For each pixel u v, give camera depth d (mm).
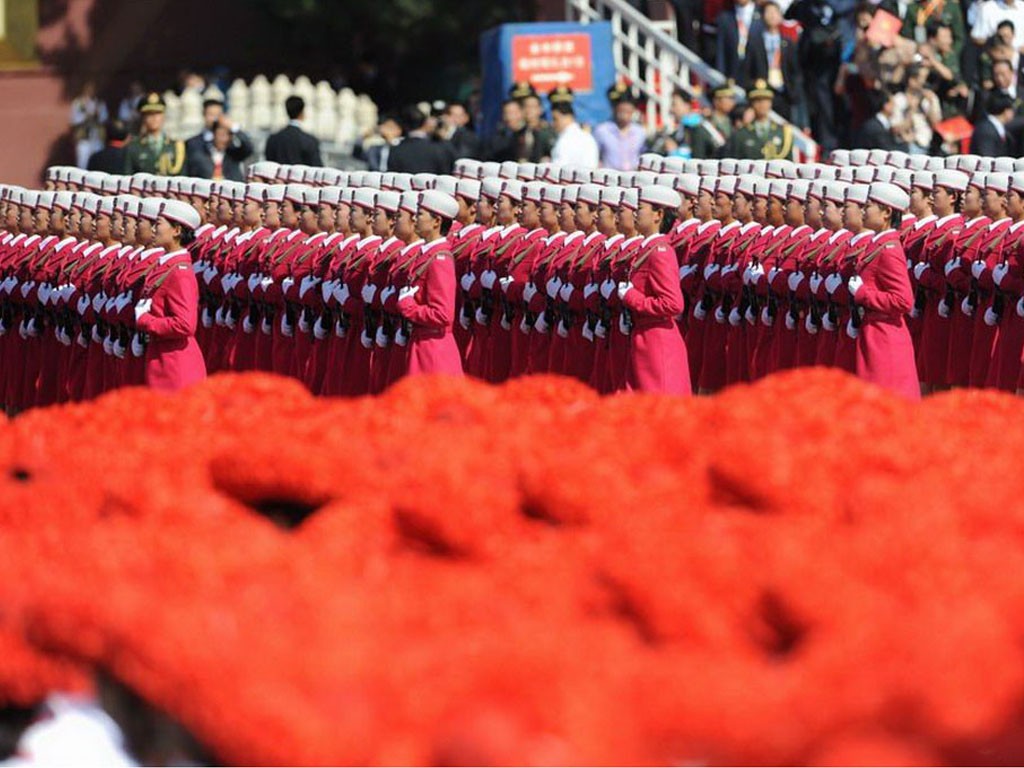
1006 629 11367
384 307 40312
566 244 41906
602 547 12938
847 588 11969
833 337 40375
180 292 39219
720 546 12438
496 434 16422
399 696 10773
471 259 43688
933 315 42531
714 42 74688
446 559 13953
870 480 14430
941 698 10516
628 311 39938
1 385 47562
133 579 12539
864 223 39219
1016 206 41000
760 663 11664
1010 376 40844
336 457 15383
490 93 77125
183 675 10984
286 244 43875
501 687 10859
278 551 13359
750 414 16781
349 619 11703
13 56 49031
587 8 77375
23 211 46750
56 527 14891
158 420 18500
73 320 44969
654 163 53000
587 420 17609
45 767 12250
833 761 10188
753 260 42406
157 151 68250
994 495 14430
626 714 10609
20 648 12477
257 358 44906
